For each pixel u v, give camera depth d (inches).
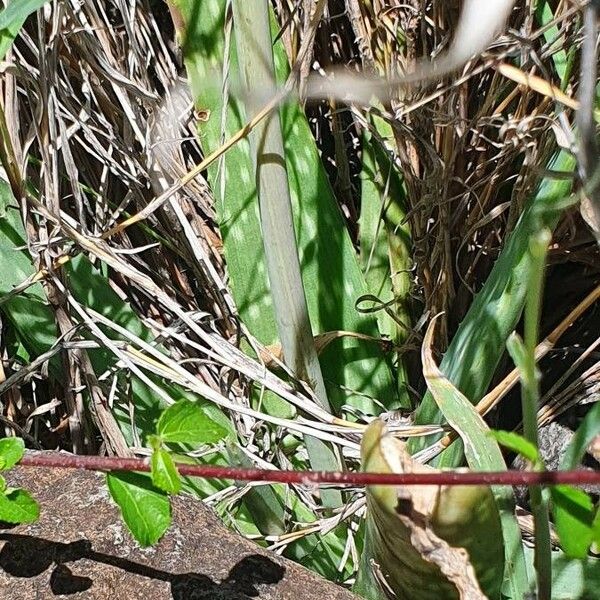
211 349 21.2
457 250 21.4
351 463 19.9
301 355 18.6
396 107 20.2
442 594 14.1
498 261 17.8
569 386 20.1
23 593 14.7
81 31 19.6
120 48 21.1
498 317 17.3
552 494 12.5
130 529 13.8
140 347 20.3
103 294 20.7
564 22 17.7
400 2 20.4
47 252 19.4
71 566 14.9
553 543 17.8
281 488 19.8
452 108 19.2
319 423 18.7
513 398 22.2
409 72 19.6
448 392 16.1
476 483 12.5
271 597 14.9
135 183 21.3
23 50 20.9
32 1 15.1
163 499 14.0
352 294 21.0
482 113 19.2
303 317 18.3
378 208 21.8
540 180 18.0
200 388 19.2
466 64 18.2
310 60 20.1
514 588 16.2
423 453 18.1
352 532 19.1
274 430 20.5
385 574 14.5
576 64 18.0
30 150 21.2
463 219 21.3
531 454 12.1
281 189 17.3
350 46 22.0
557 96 16.5
